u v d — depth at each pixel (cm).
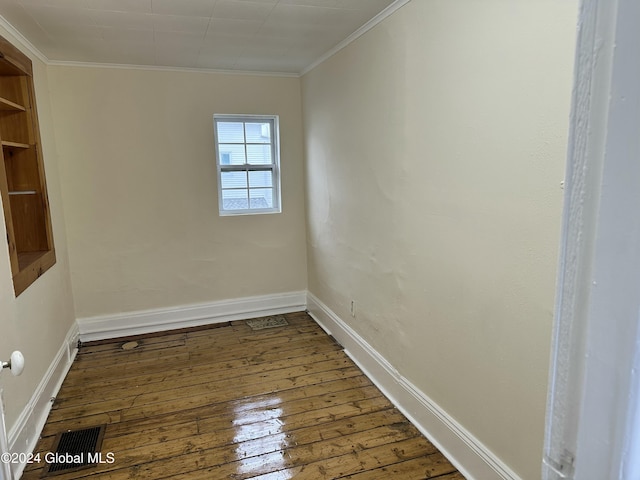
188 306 394
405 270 239
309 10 235
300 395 272
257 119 401
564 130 137
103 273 365
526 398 161
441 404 215
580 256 47
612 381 45
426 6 202
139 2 218
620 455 45
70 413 255
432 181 208
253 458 212
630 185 41
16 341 161
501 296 169
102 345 355
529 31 147
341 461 209
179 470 205
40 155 289
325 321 383
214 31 267
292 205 415
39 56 304
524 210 155
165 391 279
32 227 288
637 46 39
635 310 42
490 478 182
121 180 359
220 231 395
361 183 287
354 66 282
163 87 360
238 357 329
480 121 173
